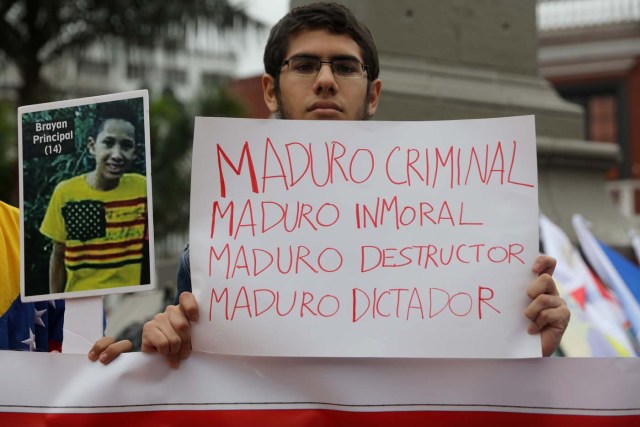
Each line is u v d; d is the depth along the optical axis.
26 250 2.24
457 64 6.18
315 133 2.27
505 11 6.46
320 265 2.21
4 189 11.71
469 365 2.21
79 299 2.24
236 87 16.11
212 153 2.26
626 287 4.96
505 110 6.21
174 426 2.20
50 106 2.27
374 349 2.16
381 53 5.90
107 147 2.25
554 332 2.17
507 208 2.22
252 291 2.19
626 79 18.42
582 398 2.20
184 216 12.10
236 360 2.22
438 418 2.20
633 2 18.38
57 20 11.81
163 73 21.81
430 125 2.28
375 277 2.20
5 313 2.36
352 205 2.24
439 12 6.12
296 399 2.20
